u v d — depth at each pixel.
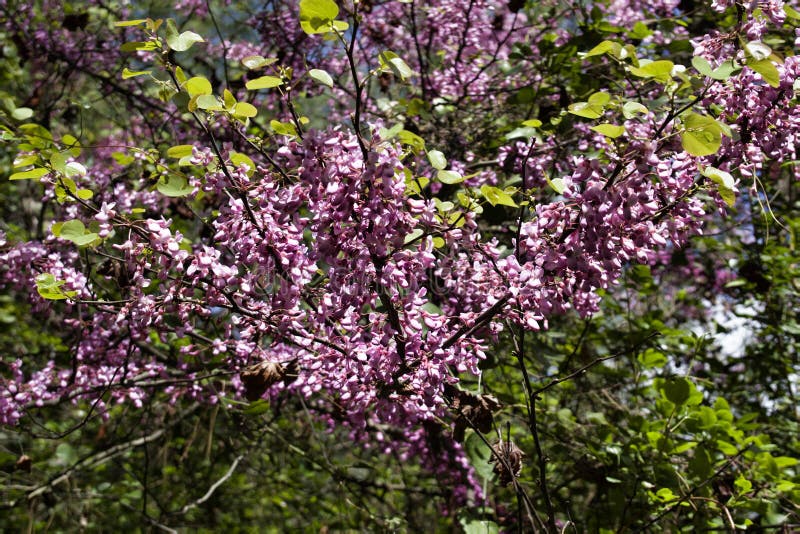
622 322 5.45
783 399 5.46
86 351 3.82
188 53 6.03
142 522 6.11
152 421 5.79
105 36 6.24
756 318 5.52
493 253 2.66
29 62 6.34
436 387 2.46
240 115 2.41
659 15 5.23
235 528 8.93
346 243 2.29
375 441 4.96
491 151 4.75
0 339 6.68
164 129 5.53
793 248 4.89
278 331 2.68
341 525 6.73
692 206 2.42
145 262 2.56
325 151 2.17
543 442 4.67
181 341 3.98
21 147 3.14
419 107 4.28
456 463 4.69
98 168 4.31
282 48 5.54
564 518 4.82
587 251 2.25
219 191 2.51
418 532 6.29
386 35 5.52
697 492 3.73
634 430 3.95
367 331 2.73
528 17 6.06
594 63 4.21
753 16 2.50
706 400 5.33
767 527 3.54
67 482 5.75
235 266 2.58
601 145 3.80
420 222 2.46
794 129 2.47
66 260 3.69
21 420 5.45
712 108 2.58
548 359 4.50
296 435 6.41
